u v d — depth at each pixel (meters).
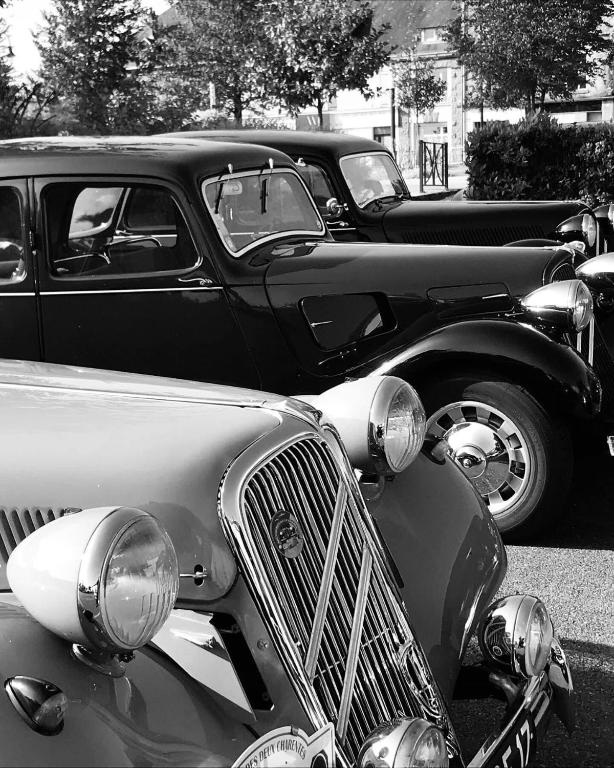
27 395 2.53
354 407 2.79
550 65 22.28
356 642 2.20
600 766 2.85
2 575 2.28
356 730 2.17
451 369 4.38
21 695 1.65
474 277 4.87
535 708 2.40
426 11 45.28
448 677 2.52
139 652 1.95
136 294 4.65
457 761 2.39
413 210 7.68
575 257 6.44
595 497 5.04
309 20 18.16
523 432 4.27
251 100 19.30
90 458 2.23
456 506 2.93
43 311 4.68
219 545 2.06
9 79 14.75
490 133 13.66
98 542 1.72
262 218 5.01
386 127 43.16
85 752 1.66
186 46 18.92
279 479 2.13
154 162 4.58
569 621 3.72
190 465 2.12
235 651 2.06
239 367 4.74
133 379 2.70
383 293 4.85
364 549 2.31
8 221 4.66
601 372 5.15
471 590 2.71
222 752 1.83
